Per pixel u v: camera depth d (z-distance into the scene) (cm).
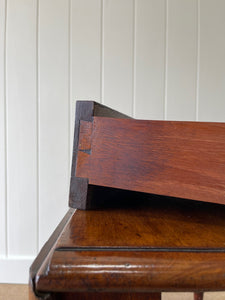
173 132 37
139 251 24
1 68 111
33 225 113
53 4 108
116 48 108
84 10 108
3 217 113
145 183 38
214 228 33
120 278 22
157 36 108
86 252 24
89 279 21
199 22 107
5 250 113
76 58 109
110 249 24
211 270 22
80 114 41
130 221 37
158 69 109
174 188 37
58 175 112
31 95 111
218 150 35
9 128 112
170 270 22
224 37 107
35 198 113
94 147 41
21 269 112
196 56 108
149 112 110
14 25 109
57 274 21
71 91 110
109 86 110
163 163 37
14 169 113
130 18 108
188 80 109
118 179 39
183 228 33
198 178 36
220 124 35
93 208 45
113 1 107
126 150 39
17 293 102
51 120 111
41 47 110
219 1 106
